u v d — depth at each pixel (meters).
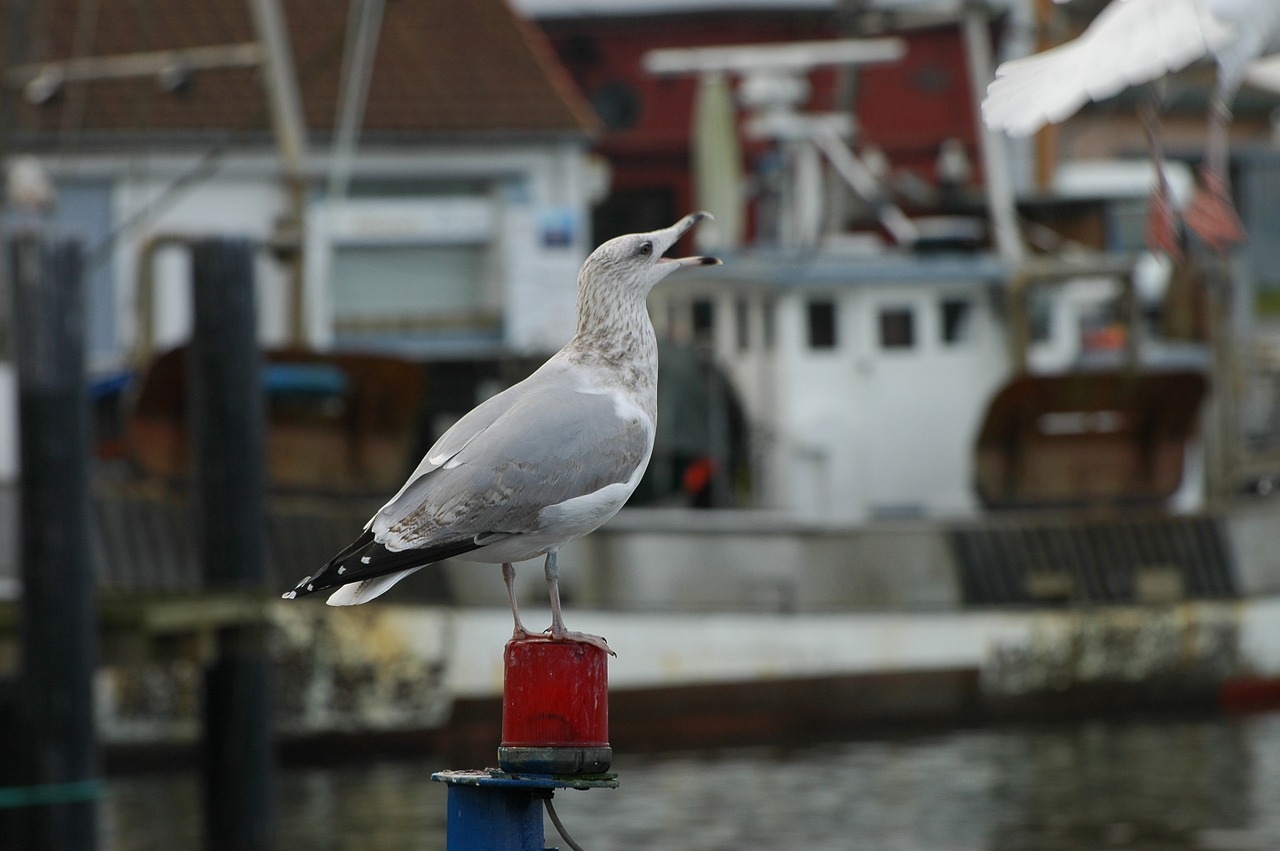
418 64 33.94
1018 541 21.97
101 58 31.67
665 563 20.75
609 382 6.11
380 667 19.69
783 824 15.96
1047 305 24.48
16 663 14.35
